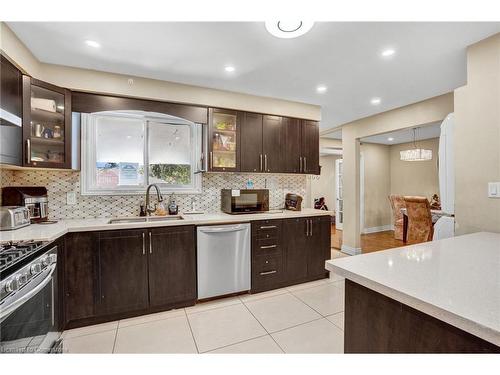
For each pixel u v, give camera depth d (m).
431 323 0.78
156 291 2.31
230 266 2.63
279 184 3.65
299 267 3.05
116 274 2.17
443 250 1.31
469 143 1.97
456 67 2.36
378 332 0.94
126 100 2.54
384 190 6.93
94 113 2.52
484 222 1.88
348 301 1.07
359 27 1.76
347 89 2.91
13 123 1.54
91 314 2.10
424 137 5.83
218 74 2.52
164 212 2.78
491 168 1.84
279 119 3.29
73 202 2.51
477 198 1.91
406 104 3.44
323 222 3.24
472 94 1.96
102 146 2.66
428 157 5.15
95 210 2.60
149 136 2.88
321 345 1.85
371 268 1.03
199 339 1.92
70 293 2.03
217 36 1.87
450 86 2.82
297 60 2.24
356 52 2.10
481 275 0.95
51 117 2.21
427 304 0.73
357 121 4.27
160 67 2.37
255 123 3.14
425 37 1.88
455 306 0.71
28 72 2.03
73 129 2.43
